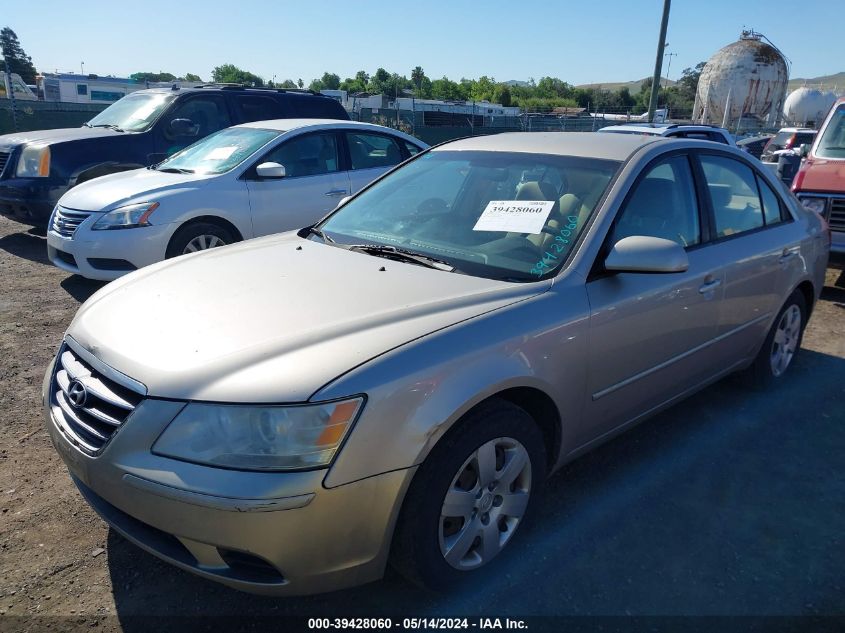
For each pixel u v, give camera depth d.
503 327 2.47
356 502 2.09
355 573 2.19
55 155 7.90
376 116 23.91
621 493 3.25
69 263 6.23
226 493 1.98
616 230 3.00
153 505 2.06
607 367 2.90
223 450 2.02
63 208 6.26
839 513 3.13
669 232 3.31
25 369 4.47
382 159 7.63
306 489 2.01
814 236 4.49
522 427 2.56
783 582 2.66
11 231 9.42
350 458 2.06
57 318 5.55
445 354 2.28
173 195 6.09
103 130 8.55
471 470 2.46
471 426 2.36
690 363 3.49
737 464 3.54
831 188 6.71
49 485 3.15
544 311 2.62
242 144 6.88
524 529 2.76
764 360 4.32
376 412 2.10
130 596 2.49
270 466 2.00
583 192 3.12
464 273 2.87
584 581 2.63
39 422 3.76
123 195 6.06
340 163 7.23
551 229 3.00
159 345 2.31
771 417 4.09
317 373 2.09
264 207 6.58
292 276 2.83
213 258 3.20
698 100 35.72
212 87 9.13
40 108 18.61
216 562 2.09
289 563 2.05
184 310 2.54
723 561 2.77
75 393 2.35
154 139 8.45
